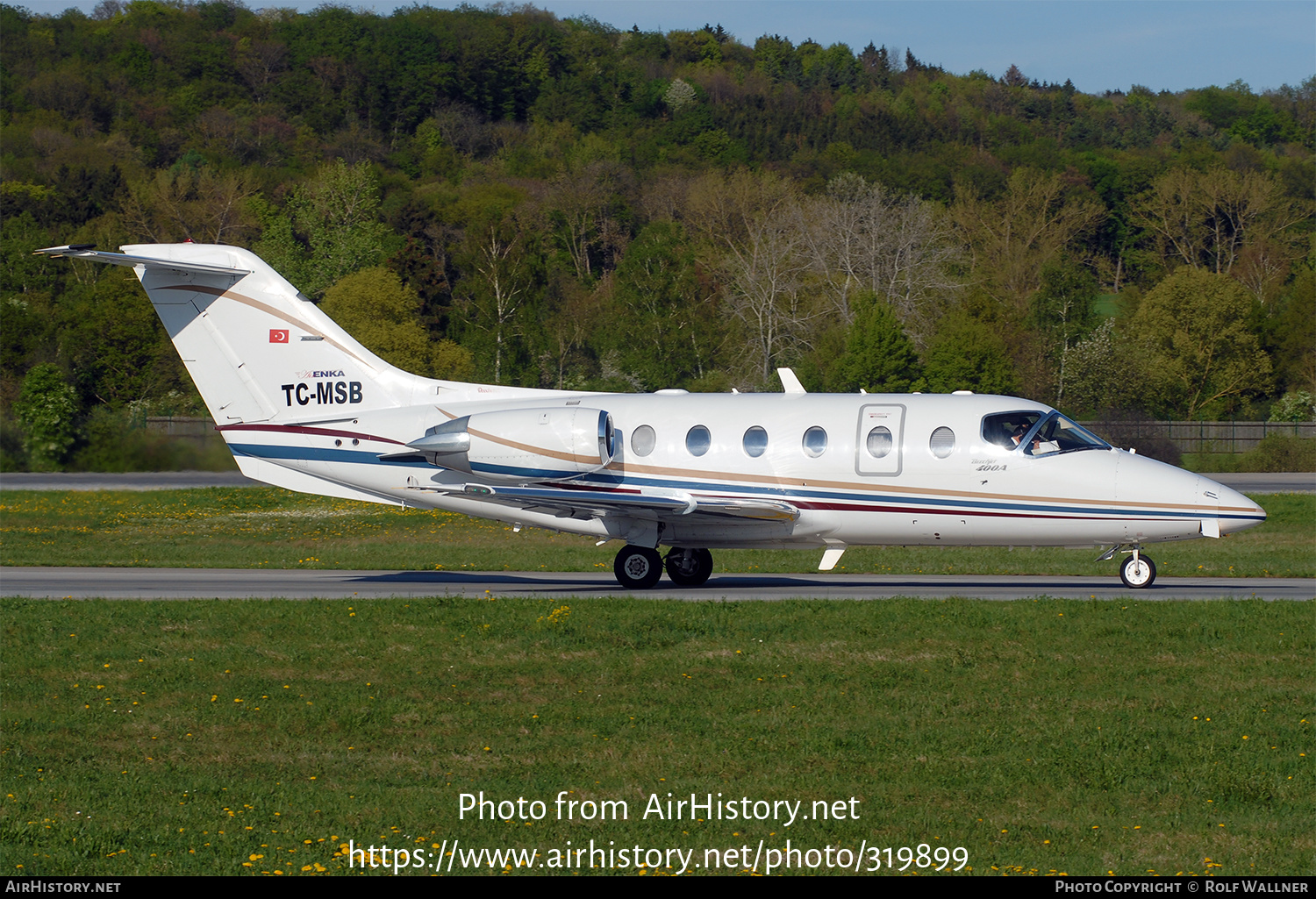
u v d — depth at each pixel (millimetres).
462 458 62344
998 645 45094
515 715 37781
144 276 66500
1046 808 30281
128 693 40469
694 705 38625
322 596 59188
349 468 65875
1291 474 158500
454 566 78250
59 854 27750
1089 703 38375
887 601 53094
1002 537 60844
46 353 186625
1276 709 37719
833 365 171625
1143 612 49938
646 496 62562
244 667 43375
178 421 149125
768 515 60750
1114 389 182625
